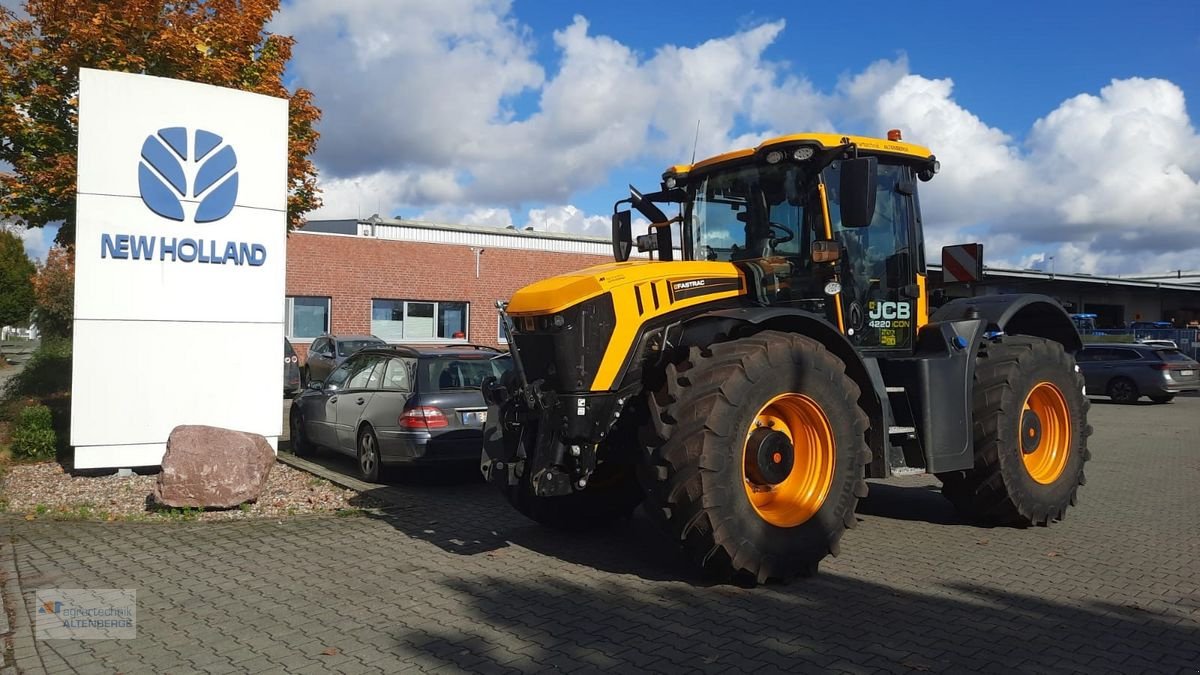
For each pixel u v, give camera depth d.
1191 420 17.08
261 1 11.80
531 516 6.61
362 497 8.12
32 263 43.06
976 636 4.45
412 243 26.48
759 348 5.20
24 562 5.90
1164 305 40.28
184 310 9.06
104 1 10.84
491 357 9.45
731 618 4.72
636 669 4.02
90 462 8.70
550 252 29.22
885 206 6.66
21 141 11.15
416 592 5.23
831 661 4.11
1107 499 8.30
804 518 5.34
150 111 8.88
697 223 6.87
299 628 4.60
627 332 5.55
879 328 6.58
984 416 6.63
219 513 7.45
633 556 6.07
